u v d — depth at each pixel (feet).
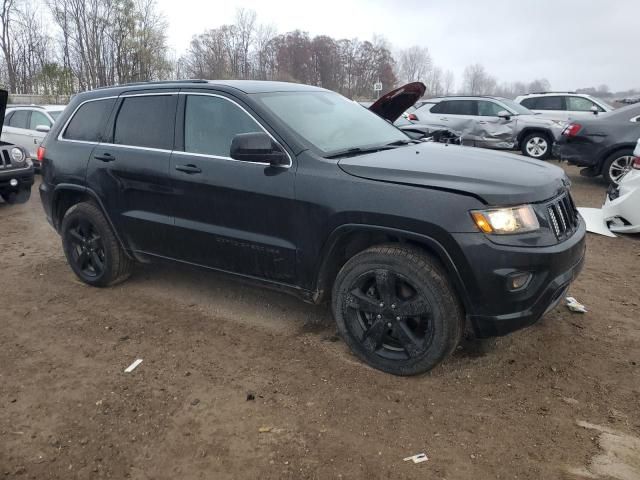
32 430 9.59
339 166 11.08
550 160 44.62
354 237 11.43
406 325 10.83
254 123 12.25
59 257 19.31
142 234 14.38
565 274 10.43
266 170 11.81
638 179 20.65
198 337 12.97
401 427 9.46
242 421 9.69
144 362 11.84
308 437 9.23
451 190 9.91
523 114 42.91
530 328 13.02
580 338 12.55
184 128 13.41
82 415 9.96
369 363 11.37
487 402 10.17
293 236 11.59
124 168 14.23
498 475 8.29
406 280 10.45
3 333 13.34
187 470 8.54
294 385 10.81
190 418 9.80
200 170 12.76
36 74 107.55
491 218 9.66
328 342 12.59
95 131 15.33
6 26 122.42
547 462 8.55
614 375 11.02
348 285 11.23
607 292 15.39
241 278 12.94
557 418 9.66
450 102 45.27
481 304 9.93
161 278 16.92
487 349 12.07
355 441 9.11
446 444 9.02
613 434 9.19
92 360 11.96
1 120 26.55
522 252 9.64
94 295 15.70
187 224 13.30
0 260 18.99
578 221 11.70
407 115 46.03
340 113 14.01
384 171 10.61
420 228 9.96
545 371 11.19
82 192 15.46
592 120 30.50
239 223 12.36
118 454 8.93
